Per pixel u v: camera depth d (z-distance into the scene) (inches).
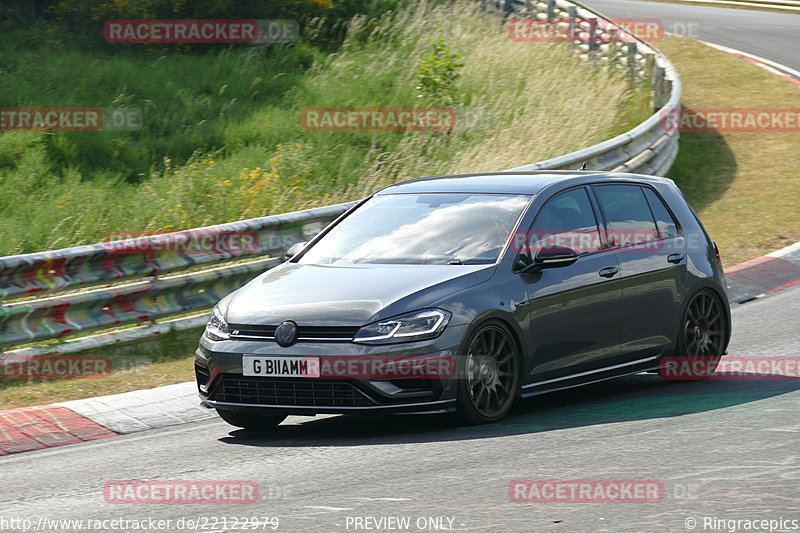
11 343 1216.2
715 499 661.9
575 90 2800.2
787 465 734.5
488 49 3203.7
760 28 4458.7
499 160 2314.2
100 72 2664.9
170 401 1117.7
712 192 2305.6
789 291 1635.1
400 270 955.3
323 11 3302.2
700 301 1123.3
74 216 1839.3
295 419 1045.8
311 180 2208.4
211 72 2834.6
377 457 831.7
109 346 1307.8
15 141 2192.4
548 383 973.8
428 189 1104.8
